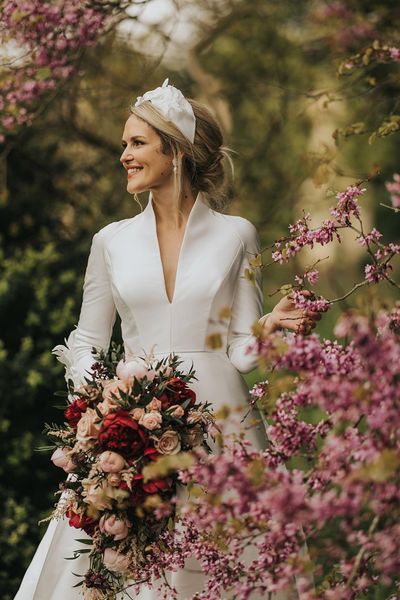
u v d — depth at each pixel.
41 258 6.58
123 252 4.06
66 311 6.42
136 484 3.51
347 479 2.50
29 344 6.27
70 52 5.91
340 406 2.68
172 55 8.41
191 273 3.96
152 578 3.75
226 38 9.00
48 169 7.61
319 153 4.32
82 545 3.98
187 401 3.67
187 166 4.10
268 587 2.81
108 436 3.49
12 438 6.27
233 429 3.86
